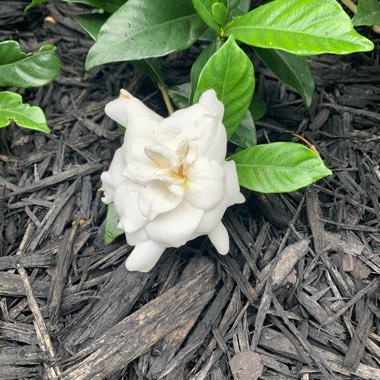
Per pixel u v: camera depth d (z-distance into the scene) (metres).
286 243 0.24
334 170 0.26
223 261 0.23
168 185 0.19
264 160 0.21
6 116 0.23
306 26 0.20
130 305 0.22
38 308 0.22
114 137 0.28
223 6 0.22
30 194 0.26
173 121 0.20
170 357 0.21
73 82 0.30
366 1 0.23
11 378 0.21
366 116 0.27
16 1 0.33
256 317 0.22
